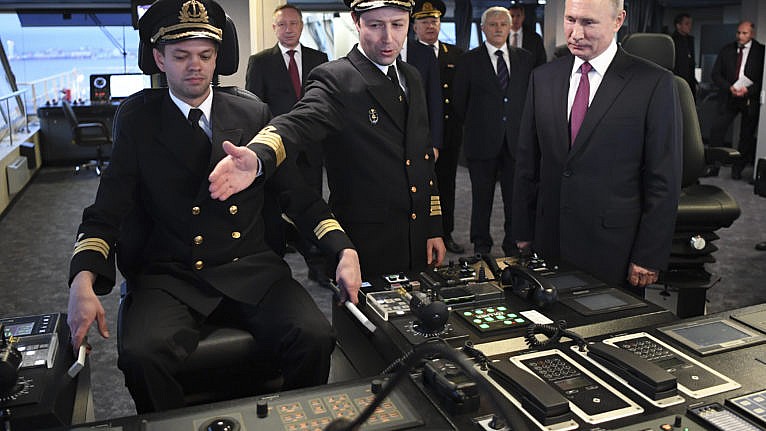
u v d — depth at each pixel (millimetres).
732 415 1289
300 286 2104
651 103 2410
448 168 5051
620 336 1665
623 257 2523
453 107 4906
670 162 2410
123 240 2064
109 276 1877
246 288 1995
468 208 6512
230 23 2109
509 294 1997
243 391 2021
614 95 2436
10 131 8281
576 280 2072
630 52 3277
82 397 1744
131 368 1748
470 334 1717
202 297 1968
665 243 2453
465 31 11594
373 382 1390
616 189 2475
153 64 2096
